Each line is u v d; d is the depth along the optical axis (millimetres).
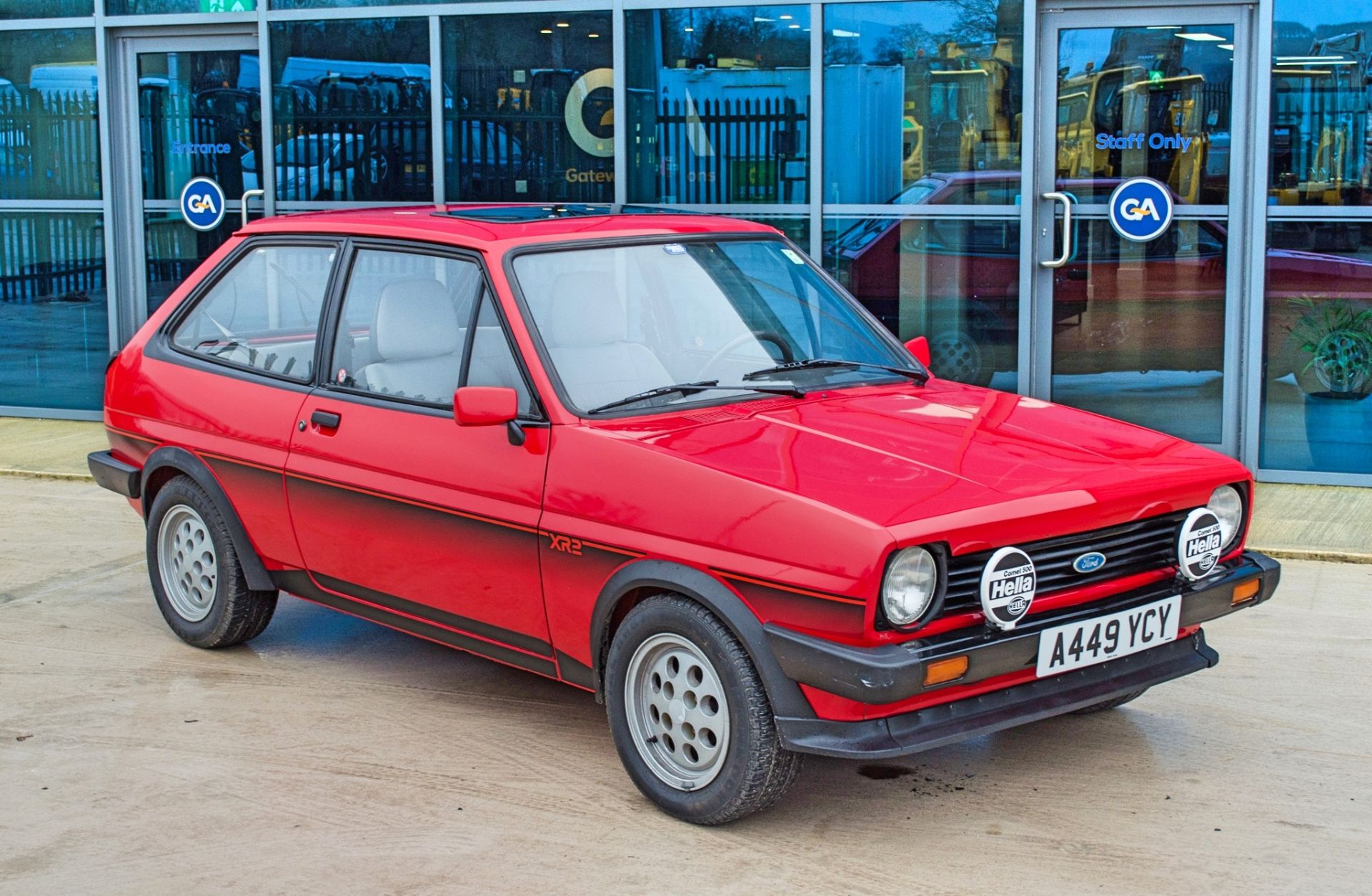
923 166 8609
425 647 5812
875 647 3639
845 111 8703
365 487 4852
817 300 5230
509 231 4852
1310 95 8000
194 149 10227
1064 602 3971
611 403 4441
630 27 8992
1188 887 3752
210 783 4453
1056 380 8664
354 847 4004
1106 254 8477
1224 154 8219
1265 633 5859
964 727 3809
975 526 3717
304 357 5227
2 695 5230
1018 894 3715
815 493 3820
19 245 10508
